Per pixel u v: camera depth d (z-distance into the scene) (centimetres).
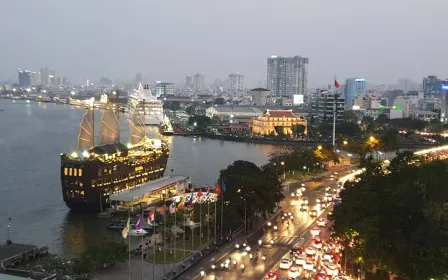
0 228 19675
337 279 13125
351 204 14362
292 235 17688
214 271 14050
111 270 14238
